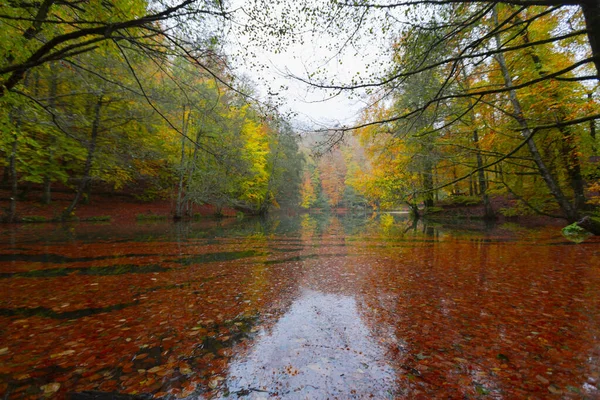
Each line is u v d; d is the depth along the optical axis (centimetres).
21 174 1773
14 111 909
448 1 382
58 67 1011
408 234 1334
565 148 1218
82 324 342
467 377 231
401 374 238
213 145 1541
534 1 361
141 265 664
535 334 307
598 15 364
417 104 653
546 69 951
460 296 442
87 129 1540
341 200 6894
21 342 293
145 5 546
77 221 1650
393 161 1834
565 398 202
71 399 207
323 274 595
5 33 539
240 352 277
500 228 1456
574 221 988
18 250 806
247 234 1350
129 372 241
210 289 489
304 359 264
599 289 455
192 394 212
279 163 3272
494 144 1207
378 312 383
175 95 1041
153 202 2588
